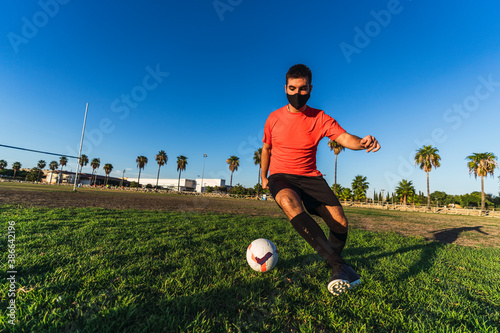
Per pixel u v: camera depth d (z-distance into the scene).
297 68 1.92
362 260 3.31
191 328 1.49
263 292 2.05
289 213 1.82
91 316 1.52
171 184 87.31
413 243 5.05
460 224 11.83
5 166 89.88
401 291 2.26
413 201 50.16
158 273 2.38
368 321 1.67
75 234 3.97
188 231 4.85
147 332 1.42
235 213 10.30
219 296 1.91
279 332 1.51
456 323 1.73
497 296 2.23
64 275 2.15
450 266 3.32
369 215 14.59
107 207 9.42
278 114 2.26
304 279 2.39
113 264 2.57
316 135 2.12
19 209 6.78
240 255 3.23
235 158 58.47
